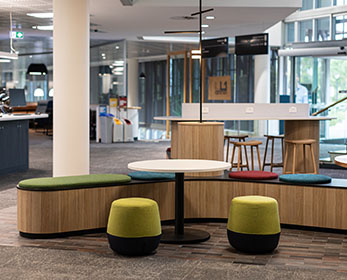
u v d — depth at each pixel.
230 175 6.51
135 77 26.34
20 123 10.80
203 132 6.93
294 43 15.81
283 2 12.08
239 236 5.09
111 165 11.63
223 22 14.38
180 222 5.73
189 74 20.75
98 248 5.24
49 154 13.81
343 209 5.86
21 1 11.58
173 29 15.84
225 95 15.09
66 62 7.71
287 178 6.15
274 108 10.13
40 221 5.59
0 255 4.97
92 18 13.96
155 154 14.01
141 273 4.43
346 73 17.25
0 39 19.25
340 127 15.05
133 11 12.86
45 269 4.55
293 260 4.86
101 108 17.94
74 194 5.71
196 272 4.46
